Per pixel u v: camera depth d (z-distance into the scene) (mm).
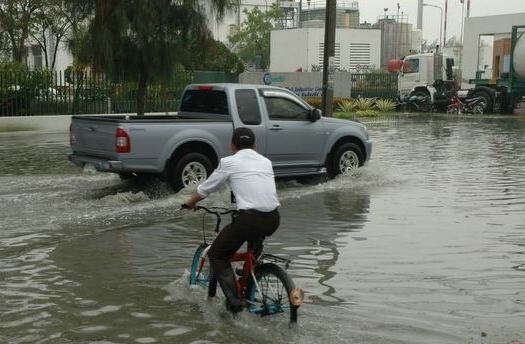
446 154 20938
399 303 7316
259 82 40531
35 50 62438
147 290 7766
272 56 87312
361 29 89062
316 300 7398
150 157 13266
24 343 6223
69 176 16203
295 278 8195
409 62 45188
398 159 19688
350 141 16062
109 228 10875
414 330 6535
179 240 10117
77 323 6730
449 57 45031
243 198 6602
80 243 9930
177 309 7113
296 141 14930
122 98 31047
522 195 13758
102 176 16141
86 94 30188
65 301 7395
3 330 6539
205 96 14750
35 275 8367
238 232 6602
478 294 7625
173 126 13484
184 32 21266
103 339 6312
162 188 14070
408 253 9312
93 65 21312
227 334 6406
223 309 7078
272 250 9477
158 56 21094
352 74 47438
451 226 10953
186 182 13680
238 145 6891
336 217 11688
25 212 12039
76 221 11367
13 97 28516
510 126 32094
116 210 12242
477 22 49562
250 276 6789
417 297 7516
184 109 15219
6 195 13625
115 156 13102
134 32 20641
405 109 46031
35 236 10336
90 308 7172
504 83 41219
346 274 8359
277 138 14648
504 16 47781
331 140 15508
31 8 44969
